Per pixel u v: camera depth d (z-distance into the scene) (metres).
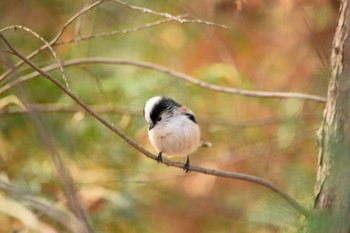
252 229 12.14
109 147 13.11
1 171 12.33
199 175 13.93
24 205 10.15
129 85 12.76
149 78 12.81
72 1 13.80
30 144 12.76
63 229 10.93
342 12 7.13
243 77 13.19
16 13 13.73
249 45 13.80
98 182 12.25
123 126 12.45
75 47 13.52
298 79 12.95
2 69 11.96
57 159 8.11
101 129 12.78
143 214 13.24
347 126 6.85
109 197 11.77
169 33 14.25
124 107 12.77
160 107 9.66
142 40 14.10
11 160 12.73
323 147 7.10
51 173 11.99
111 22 14.19
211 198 14.32
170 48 13.33
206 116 13.34
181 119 9.57
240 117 12.89
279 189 7.40
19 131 12.83
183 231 14.48
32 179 12.12
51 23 13.84
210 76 12.91
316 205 7.00
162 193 14.55
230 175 7.78
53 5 13.86
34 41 13.41
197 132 9.68
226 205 14.27
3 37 7.13
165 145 9.62
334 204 6.71
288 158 12.79
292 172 10.67
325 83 9.70
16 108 12.59
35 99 12.98
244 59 13.81
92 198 11.59
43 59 13.52
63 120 12.73
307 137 12.52
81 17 10.03
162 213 14.55
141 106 12.88
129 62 10.23
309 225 6.71
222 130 13.67
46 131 8.53
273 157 12.85
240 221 14.08
